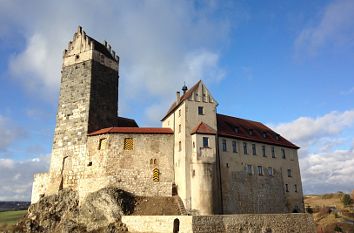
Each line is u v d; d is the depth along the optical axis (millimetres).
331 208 98500
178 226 40875
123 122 67062
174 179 53312
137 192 52000
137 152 54000
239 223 42469
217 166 53656
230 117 67438
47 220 51531
